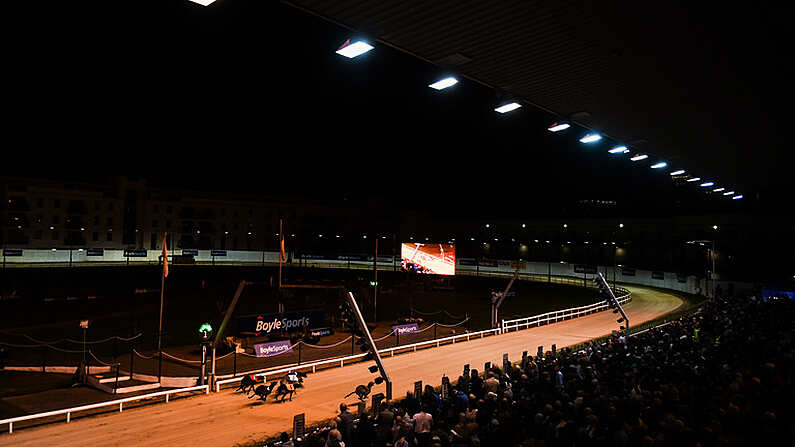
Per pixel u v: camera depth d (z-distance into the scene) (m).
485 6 8.04
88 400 21.47
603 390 12.56
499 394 14.23
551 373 15.98
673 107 13.28
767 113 13.72
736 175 23.42
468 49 9.66
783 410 9.38
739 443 7.52
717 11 8.28
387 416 12.33
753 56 10.02
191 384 23.67
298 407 18.31
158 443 14.55
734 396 9.86
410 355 27.45
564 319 40.50
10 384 24.92
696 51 9.86
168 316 49.44
